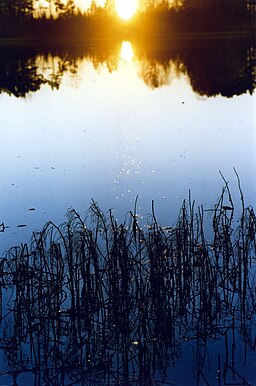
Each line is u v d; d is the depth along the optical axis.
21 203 8.84
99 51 37.12
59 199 8.94
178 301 5.92
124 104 17.28
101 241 7.12
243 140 12.30
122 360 5.14
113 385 4.80
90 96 19.03
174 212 8.23
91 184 9.66
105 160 11.05
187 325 5.65
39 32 49.59
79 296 5.85
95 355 5.27
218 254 6.20
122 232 5.73
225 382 4.75
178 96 18.30
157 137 12.84
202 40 40.16
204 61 28.06
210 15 45.75
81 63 30.06
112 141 12.57
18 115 16.22
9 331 5.61
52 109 16.94
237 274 6.16
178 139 12.56
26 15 49.41
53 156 11.51
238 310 5.85
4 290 6.18
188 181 9.64
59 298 5.85
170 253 6.02
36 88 21.59
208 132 13.16
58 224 7.90
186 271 6.02
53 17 49.88
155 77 23.30
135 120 14.87
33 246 7.07
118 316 5.50
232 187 9.28
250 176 9.80
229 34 43.41
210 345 5.31
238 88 19.36
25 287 5.84
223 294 6.07
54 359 5.21
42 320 5.44
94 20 49.91
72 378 4.94
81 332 5.53
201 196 8.90
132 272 5.90
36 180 9.97
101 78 23.73
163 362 5.09
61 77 24.47
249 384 4.71
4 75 25.61
